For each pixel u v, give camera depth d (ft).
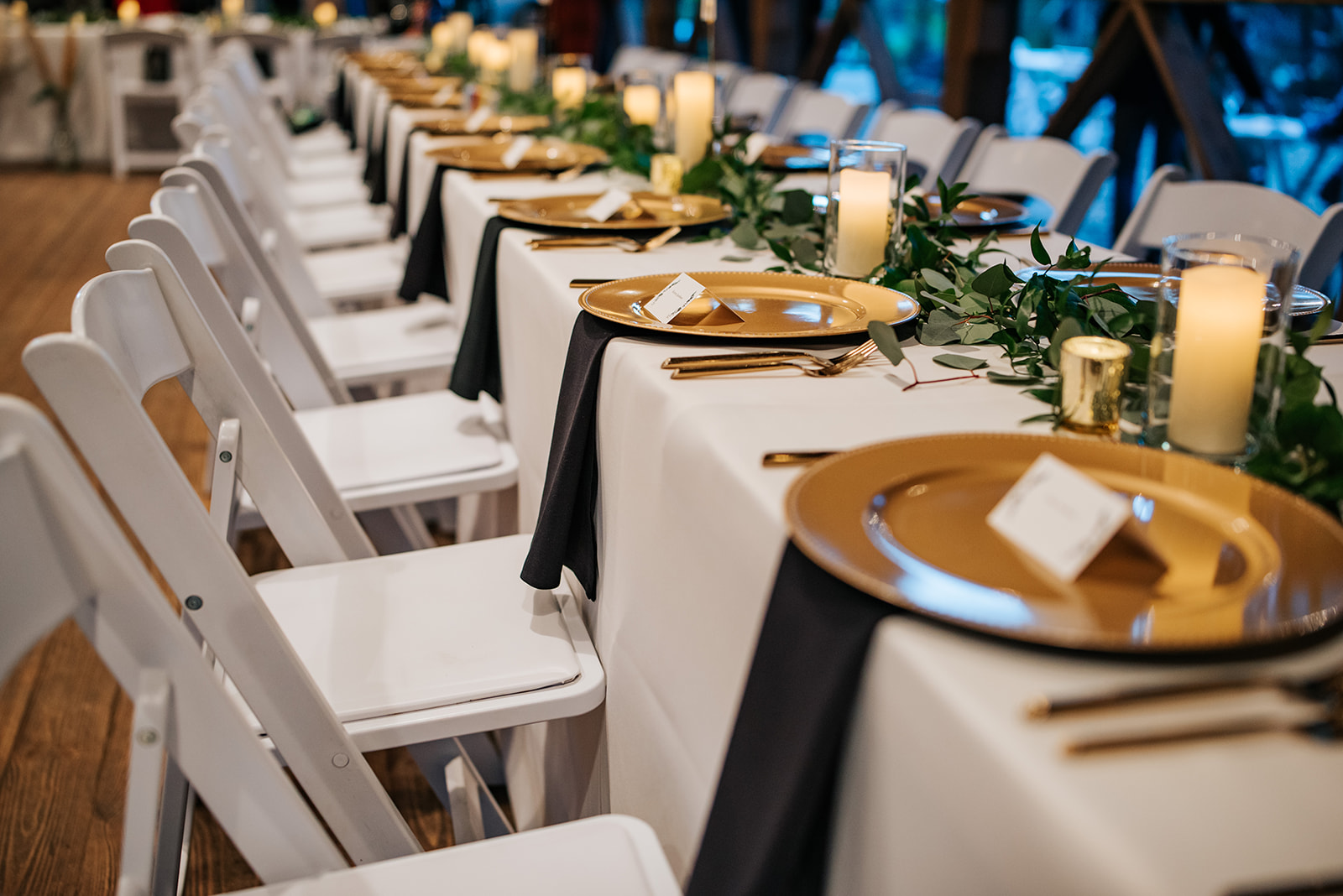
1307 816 1.53
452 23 20.06
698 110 7.36
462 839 3.91
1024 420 2.95
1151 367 2.72
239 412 4.23
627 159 7.84
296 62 25.54
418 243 8.07
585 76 11.51
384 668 3.75
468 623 4.03
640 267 5.04
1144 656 1.87
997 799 1.69
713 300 4.03
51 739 6.17
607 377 3.76
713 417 3.00
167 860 3.68
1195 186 6.31
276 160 14.12
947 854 1.87
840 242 4.69
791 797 2.16
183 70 25.73
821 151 8.21
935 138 9.05
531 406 5.27
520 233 5.79
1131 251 6.55
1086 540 2.03
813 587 2.22
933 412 3.05
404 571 4.42
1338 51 9.41
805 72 17.44
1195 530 2.17
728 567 2.71
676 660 3.18
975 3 12.72
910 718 1.94
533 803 5.18
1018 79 14.53
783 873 2.22
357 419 6.13
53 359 2.70
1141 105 11.96
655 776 3.44
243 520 4.99
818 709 2.10
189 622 4.43
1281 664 1.85
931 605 1.94
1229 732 1.68
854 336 3.70
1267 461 2.51
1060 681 1.84
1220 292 2.52
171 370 3.87
